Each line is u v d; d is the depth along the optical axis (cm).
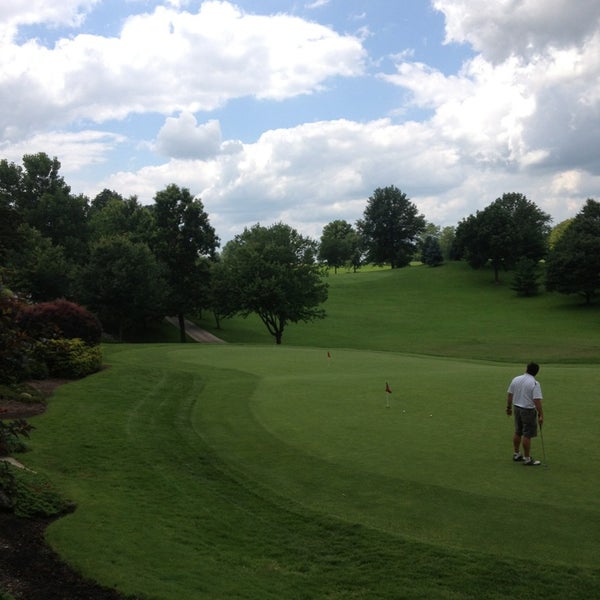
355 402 1694
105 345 3788
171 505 966
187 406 1736
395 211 14125
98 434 1346
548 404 1606
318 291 6575
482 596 691
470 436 1301
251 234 8881
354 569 761
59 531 823
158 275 6569
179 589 693
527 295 9700
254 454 1230
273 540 849
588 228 9694
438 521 874
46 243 6769
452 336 7162
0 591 643
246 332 7712
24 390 1653
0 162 8719
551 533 822
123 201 8906
